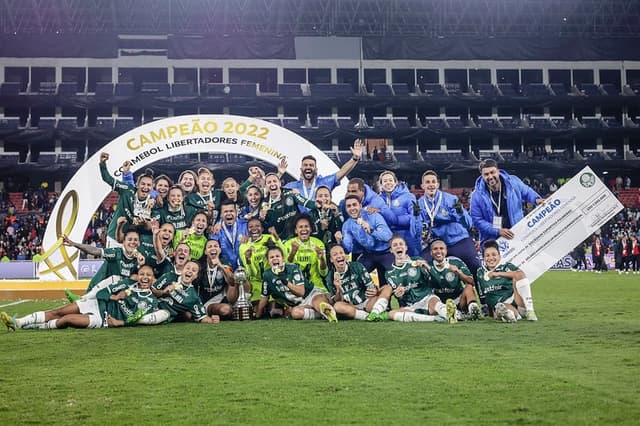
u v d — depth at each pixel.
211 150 19.53
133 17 51.16
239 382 7.44
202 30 51.66
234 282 14.13
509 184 15.13
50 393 7.03
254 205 15.72
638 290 22.84
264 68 54.28
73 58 51.88
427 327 12.35
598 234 39.84
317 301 14.01
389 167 50.88
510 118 54.94
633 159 52.94
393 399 6.57
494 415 5.95
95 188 20.09
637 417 5.80
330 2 52.06
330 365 8.43
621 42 52.88
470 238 15.40
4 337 11.54
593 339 10.56
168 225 14.39
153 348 10.08
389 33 53.22
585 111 55.97
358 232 15.29
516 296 13.62
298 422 5.81
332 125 53.56
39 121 52.16
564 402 6.35
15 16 50.50
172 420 5.93
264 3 51.72
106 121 52.62
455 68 55.72
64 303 19.83
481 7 52.78
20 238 42.78
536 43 52.69
